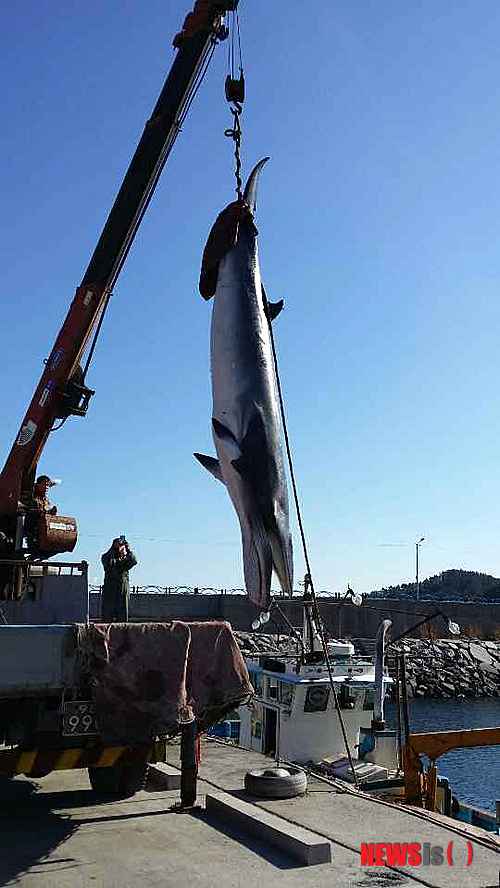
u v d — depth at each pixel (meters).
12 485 10.59
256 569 5.86
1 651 6.94
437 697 55.59
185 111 11.27
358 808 8.02
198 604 60.47
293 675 16.52
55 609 8.74
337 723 16.34
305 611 17.20
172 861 6.41
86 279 11.21
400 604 67.81
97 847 6.79
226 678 7.88
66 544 10.21
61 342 10.98
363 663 17.02
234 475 6.06
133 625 7.45
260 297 6.90
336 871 6.20
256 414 6.25
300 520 8.02
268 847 6.80
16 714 7.87
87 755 7.92
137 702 7.23
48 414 10.82
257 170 7.48
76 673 7.13
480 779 27.95
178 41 11.12
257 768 9.98
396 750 14.74
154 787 9.20
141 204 11.24
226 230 7.00
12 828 7.37
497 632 70.44
